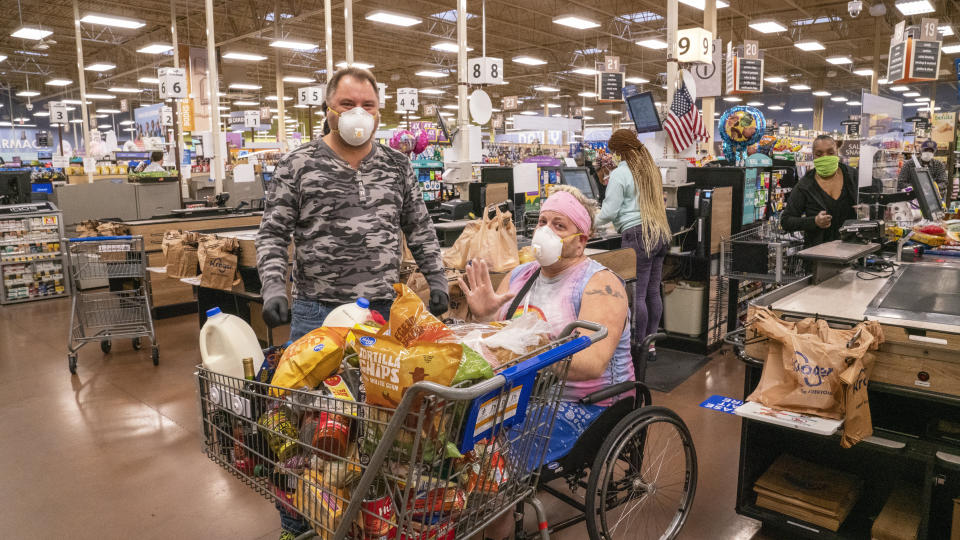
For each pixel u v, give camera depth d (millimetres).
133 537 2523
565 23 15148
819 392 2023
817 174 4324
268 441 1379
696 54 6281
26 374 4664
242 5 17609
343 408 1294
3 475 3066
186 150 14086
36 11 18172
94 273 4730
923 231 3324
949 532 2299
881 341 2033
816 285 2775
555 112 38594
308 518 1309
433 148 8375
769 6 17641
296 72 26844
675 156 5578
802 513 2355
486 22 19766
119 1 17062
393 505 1228
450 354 1192
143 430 3598
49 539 2514
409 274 3068
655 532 2217
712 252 4828
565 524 2029
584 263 2092
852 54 24391
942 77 25656
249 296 4461
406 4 17797
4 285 7168
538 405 1505
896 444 2059
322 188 1982
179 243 4703
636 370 2270
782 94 34344
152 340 4852
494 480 1438
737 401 3904
